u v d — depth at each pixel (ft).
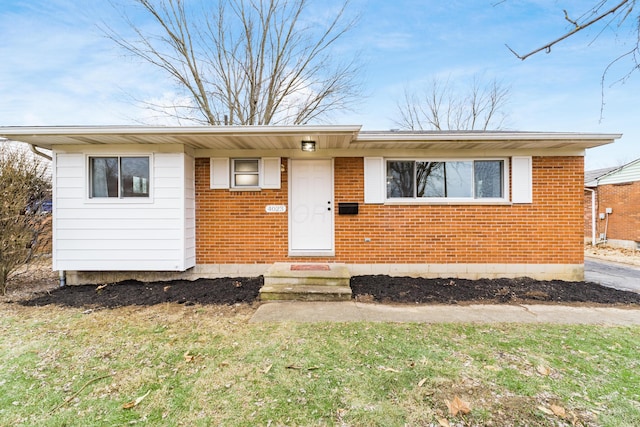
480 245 19.62
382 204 19.75
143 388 8.07
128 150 18.16
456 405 7.22
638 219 38.70
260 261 19.88
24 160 18.72
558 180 19.36
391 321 12.77
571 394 7.70
